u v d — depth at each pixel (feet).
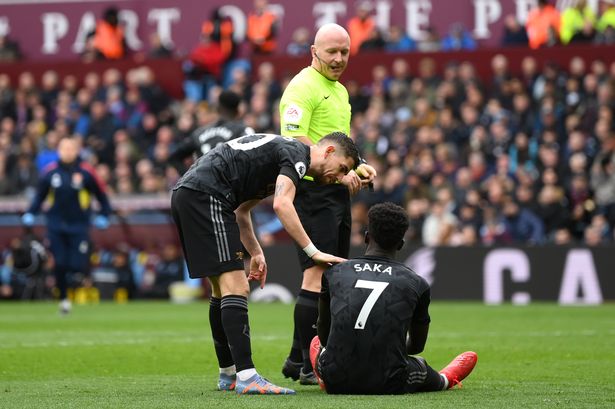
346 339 70.74
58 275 182.80
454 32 283.59
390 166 233.55
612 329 138.72
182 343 120.98
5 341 124.98
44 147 270.46
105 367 98.37
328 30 88.17
